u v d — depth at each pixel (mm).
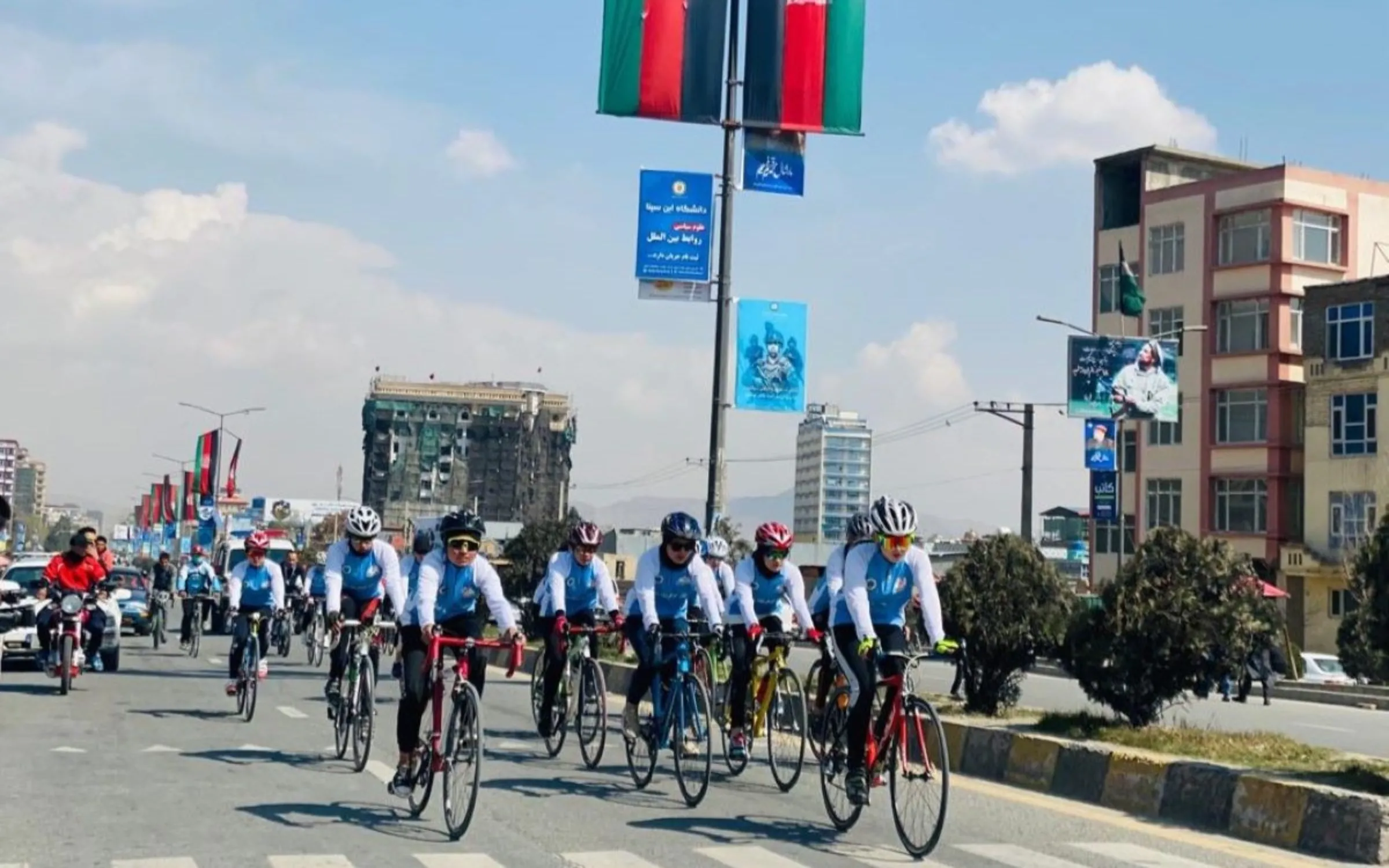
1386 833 9234
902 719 9203
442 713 9844
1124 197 60438
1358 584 10281
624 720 11953
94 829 9336
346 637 12891
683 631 11648
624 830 9688
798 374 23219
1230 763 11367
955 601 15078
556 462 165750
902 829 9125
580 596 13492
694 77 22000
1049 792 12180
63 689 18812
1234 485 54062
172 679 22188
